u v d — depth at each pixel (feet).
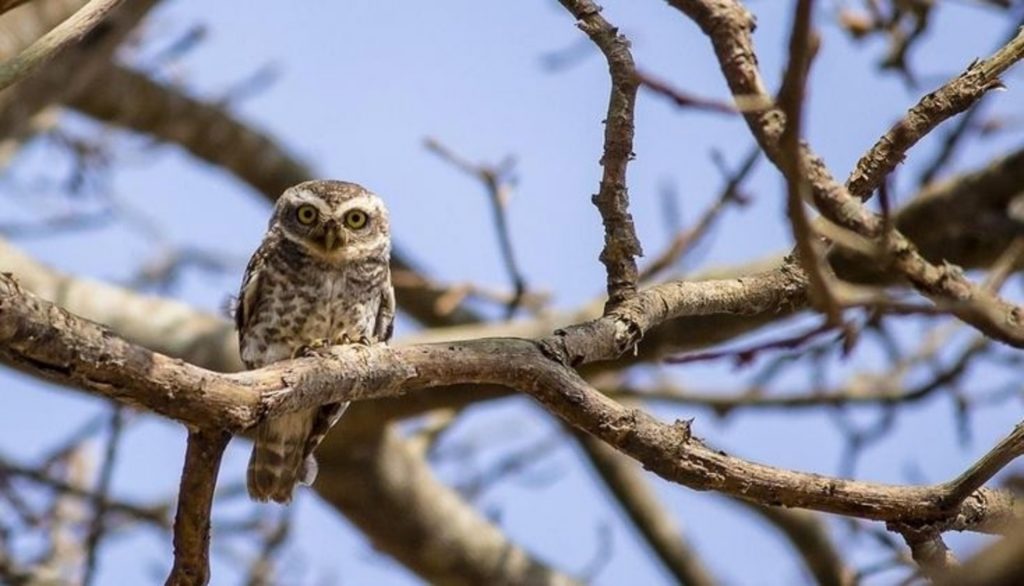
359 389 23.25
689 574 59.11
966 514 24.48
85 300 47.16
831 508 24.21
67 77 47.60
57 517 47.98
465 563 54.13
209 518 22.79
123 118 60.90
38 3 46.39
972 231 45.21
